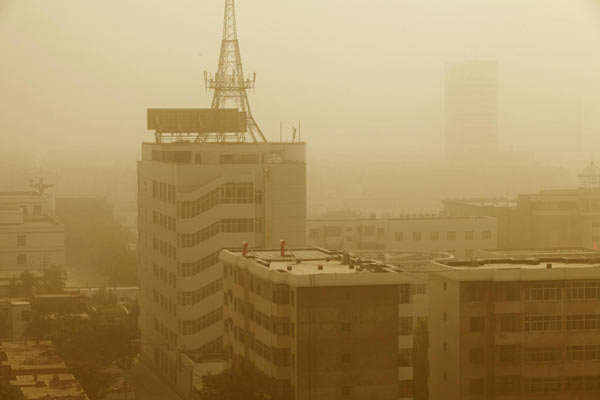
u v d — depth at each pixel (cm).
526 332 16612
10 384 14200
